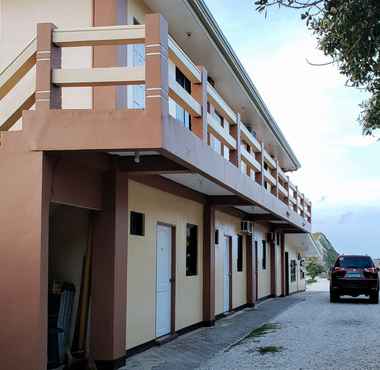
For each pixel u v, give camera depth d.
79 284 10.43
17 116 8.83
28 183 8.12
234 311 19.56
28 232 8.05
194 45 13.98
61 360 10.04
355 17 6.66
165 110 8.16
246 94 17.94
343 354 10.94
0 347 7.92
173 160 8.91
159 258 12.70
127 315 10.72
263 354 11.20
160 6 11.71
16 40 10.40
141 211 11.53
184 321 14.16
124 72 8.16
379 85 8.13
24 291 7.96
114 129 8.05
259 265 24.31
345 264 23.45
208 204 15.91
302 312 19.39
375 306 21.50
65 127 8.11
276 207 19.12
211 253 15.91
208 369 9.90
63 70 8.20
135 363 10.33
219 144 17.44
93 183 9.61
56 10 10.26
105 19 9.83
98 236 9.84
